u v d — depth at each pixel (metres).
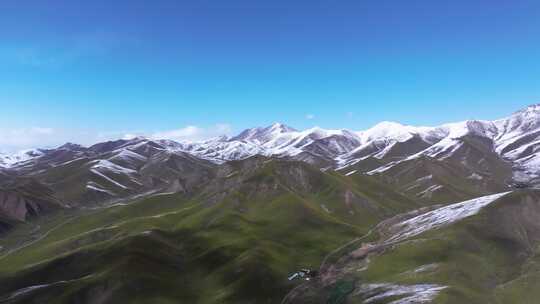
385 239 163.12
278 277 155.12
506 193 167.50
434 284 116.88
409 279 122.56
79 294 154.00
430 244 140.00
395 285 121.38
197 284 162.12
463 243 138.50
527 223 152.12
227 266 167.38
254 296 147.88
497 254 135.25
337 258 158.00
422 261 132.88
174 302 149.50
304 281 147.38
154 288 156.25
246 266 161.62
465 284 116.94
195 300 150.88
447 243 138.75
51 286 159.00
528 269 126.38
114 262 171.75
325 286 136.50
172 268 172.12
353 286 129.00
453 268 124.75
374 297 117.75
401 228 168.75
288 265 164.62
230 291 151.25
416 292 112.94
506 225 148.62
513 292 114.06
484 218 151.12
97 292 154.88
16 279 175.75
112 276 160.12
